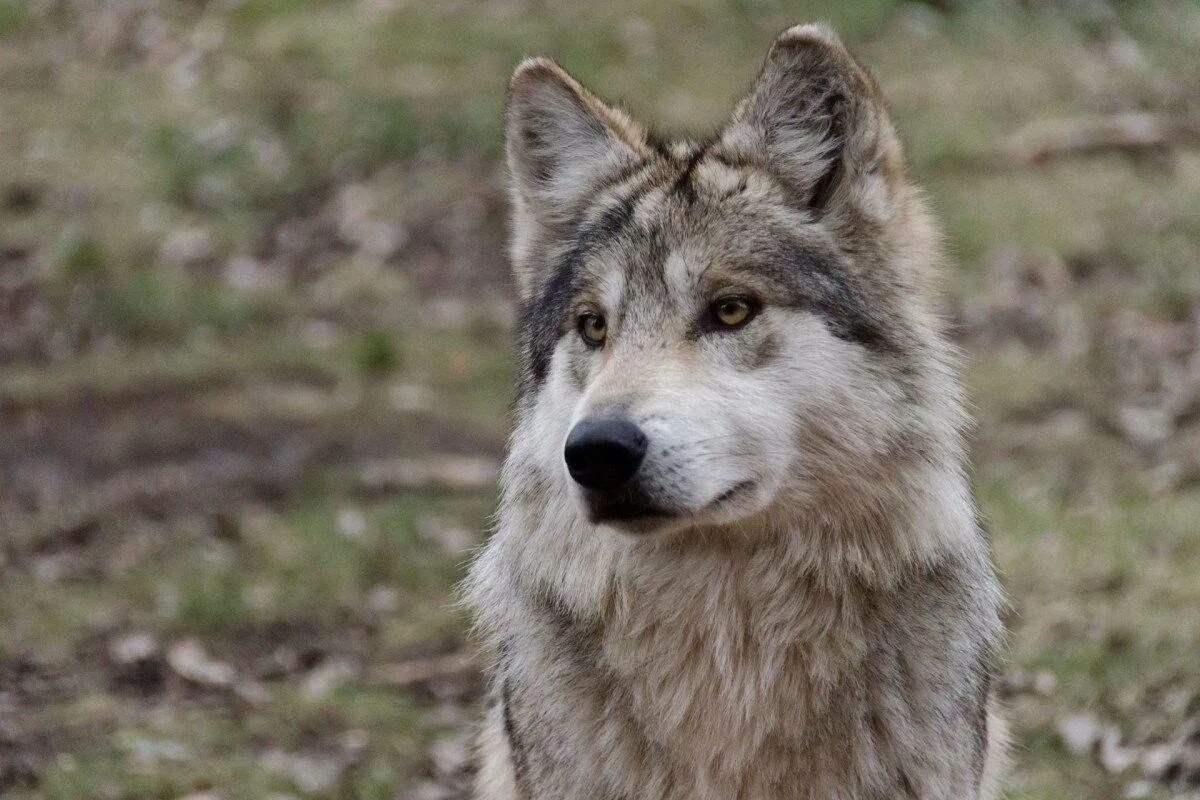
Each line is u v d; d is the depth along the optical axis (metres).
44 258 21.73
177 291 20.73
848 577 6.80
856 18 25.73
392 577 13.53
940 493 6.87
